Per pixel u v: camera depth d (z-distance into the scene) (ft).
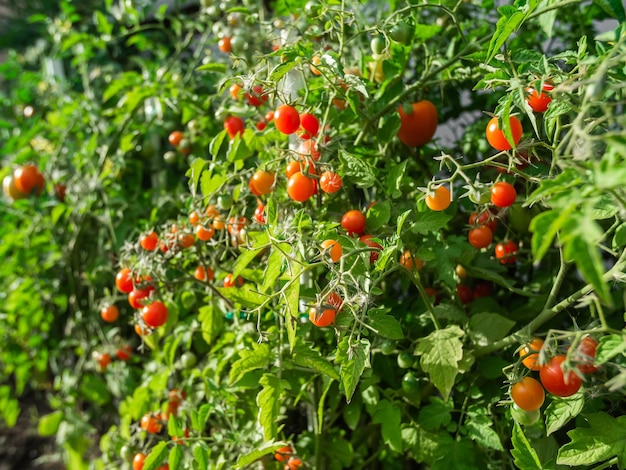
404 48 1.90
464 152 2.30
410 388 1.84
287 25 2.01
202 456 1.82
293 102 1.70
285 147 2.03
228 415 2.09
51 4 5.34
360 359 1.41
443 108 2.61
